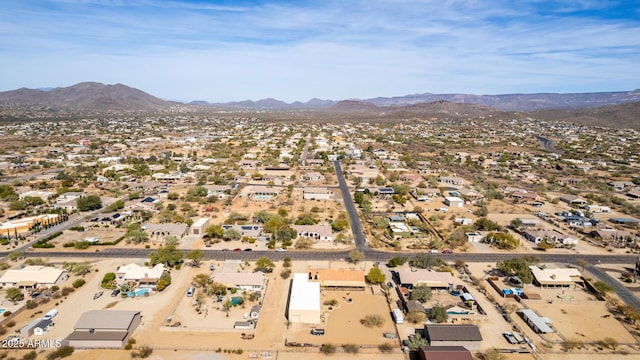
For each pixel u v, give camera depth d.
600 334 78.50
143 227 133.12
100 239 124.94
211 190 184.00
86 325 73.62
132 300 87.69
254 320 80.25
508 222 150.62
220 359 68.81
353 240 127.94
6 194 167.00
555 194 198.50
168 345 72.31
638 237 136.00
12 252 114.12
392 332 77.56
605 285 93.81
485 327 79.75
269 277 99.94
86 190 188.00
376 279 96.31
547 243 127.88
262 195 180.88
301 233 128.25
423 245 124.88
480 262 113.19
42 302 86.25
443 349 68.81
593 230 140.38
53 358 67.88
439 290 95.00
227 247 119.88
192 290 90.19
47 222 136.50
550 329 77.75
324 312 84.50
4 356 68.75
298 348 72.31
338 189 199.75
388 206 169.12
